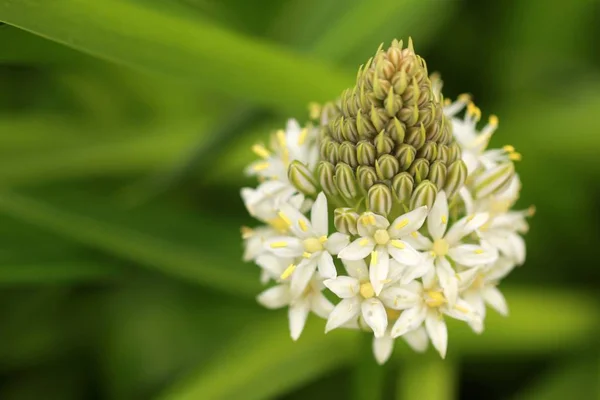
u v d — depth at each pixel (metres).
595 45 0.52
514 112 0.51
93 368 0.50
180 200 0.51
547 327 0.48
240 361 0.45
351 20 0.49
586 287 0.51
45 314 0.51
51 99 0.53
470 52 0.53
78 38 0.41
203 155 0.48
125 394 0.49
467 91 0.53
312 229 0.39
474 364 0.50
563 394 0.47
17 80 0.53
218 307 0.50
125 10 0.42
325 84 0.46
